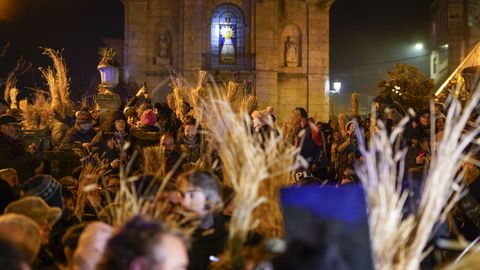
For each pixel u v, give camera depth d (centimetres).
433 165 352
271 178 454
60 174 1101
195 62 4425
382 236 327
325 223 288
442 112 1347
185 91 1588
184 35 4434
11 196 657
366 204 294
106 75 1453
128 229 309
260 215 447
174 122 1352
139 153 983
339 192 293
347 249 286
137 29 4447
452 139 340
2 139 956
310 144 1321
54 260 571
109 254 306
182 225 501
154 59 4462
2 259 296
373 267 285
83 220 738
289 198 297
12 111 1528
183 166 819
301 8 4591
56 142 1233
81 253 405
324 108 4569
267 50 4462
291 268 293
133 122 1415
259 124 835
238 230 399
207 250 492
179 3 4491
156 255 297
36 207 516
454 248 508
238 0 4503
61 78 1758
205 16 4469
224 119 495
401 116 1320
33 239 419
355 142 1368
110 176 834
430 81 3853
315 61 4581
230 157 451
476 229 759
